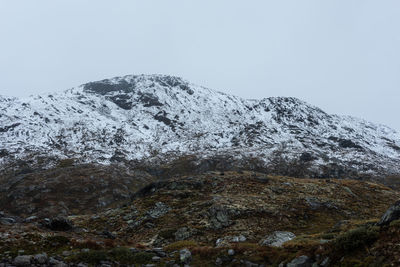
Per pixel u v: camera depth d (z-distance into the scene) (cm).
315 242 1588
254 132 19575
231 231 3042
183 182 5031
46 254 1462
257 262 1531
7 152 13712
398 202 1327
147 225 3444
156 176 12962
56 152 14362
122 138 17712
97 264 1480
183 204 4075
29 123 17600
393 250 1067
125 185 10856
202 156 14975
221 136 19338
